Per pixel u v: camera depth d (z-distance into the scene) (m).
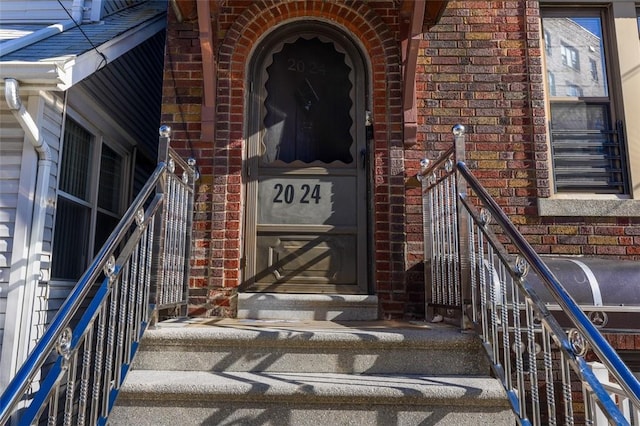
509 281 3.01
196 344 2.64
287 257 3.95
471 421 2.29
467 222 2.78
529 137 3.98
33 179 3.47
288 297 3.69
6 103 3.51
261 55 4.25
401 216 3.87
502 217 2.35
